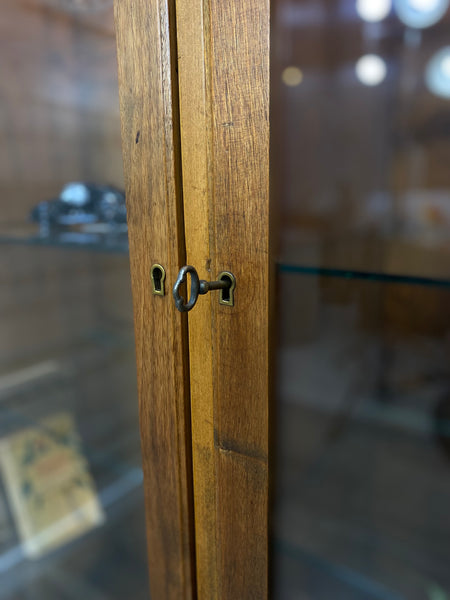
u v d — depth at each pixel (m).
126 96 0.29
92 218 0.58
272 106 0.27
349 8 0.86
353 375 0.61
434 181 0.82
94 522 0.57
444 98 0.80
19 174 0.68
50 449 0.64
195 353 0.30
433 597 0.42
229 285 0.28
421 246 0.72
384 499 0.53
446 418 0.57
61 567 0.58
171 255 0.28
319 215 0.92
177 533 0.33
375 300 0.60
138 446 0.61
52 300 0.69
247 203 0.26
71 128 0.63
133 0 0.27
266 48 0.24
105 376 0.65
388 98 0.85
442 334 0.58
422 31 0.80
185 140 0.28
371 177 0.88
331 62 0.90
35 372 0.70
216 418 0.30
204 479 0.32
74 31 0.60
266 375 0.27
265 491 0.29
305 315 0.58
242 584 0.32
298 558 0.48
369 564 0.46
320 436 0.60
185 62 0.27
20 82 0.67
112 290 0.64
